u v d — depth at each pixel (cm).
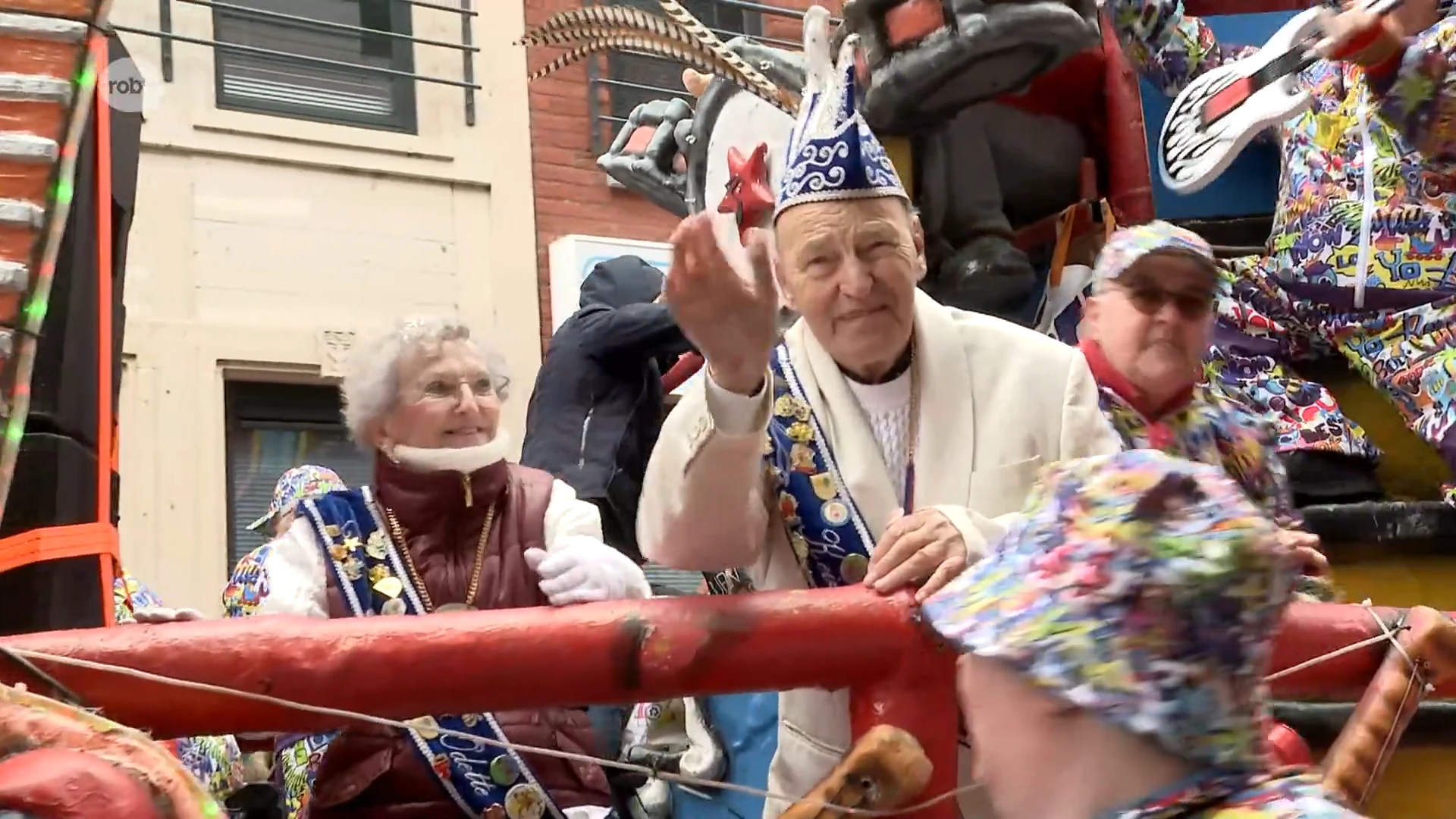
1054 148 273
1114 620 79
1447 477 253
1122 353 193
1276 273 256
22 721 93
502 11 572
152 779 91
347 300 530
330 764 165
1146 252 191
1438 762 202
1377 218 244
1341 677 160
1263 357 254
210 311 505
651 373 269
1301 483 241
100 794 89
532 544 175
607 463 251
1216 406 202
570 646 120
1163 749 79
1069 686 79
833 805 118
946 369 161
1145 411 195
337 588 170
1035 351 163
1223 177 303
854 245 154
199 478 493
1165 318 190
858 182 154
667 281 126
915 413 160
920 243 164
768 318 127
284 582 168
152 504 485
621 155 372
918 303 167
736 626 123
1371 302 245
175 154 505
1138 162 271
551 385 260
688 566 146
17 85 129
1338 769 154
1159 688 78
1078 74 267
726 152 281
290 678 113
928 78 237
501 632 119
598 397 258
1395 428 256
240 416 518
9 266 126
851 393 162
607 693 121
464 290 554
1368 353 246
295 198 525
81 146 155
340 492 178
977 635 83
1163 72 268
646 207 591
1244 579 80
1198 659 78
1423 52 216
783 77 272
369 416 175
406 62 558
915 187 265
